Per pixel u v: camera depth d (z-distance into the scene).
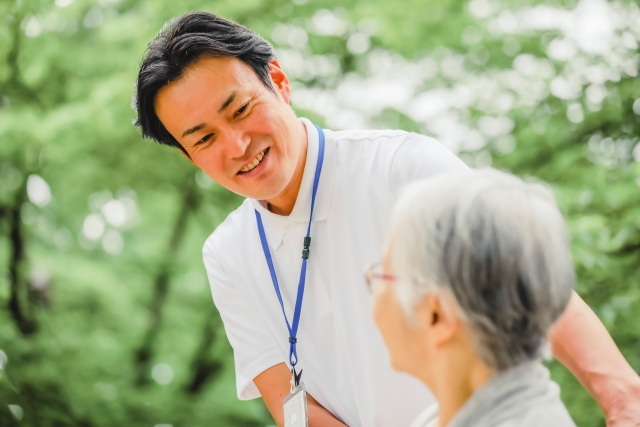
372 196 1.69
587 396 4.15
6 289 5.93
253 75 1.60
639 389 1.33
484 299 0.95
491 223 0.95
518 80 5.15
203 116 1.57
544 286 0.95
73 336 5.95
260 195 1.63
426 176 1.62
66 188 5.73
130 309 6.34
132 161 5.46
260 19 5.21
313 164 1.70
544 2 5.01
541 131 4.87
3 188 5.57
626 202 3.78
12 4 5.25
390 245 1.02
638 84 4.45
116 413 5.70
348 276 1.69
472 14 5.36
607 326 3.66
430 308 0.99
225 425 5.81
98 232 6.34
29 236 6.05
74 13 5.32
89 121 4.85
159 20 4.92
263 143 1.59
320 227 1.72
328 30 5.42
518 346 0.97
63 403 5.61
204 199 5.93
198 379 6.29
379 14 5.13
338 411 1.74
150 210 6.38
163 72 1.58
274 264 1.78
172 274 6.33
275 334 1.82
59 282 6.14
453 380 1.00
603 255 3.40
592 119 4.69
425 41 5.45
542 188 0.99
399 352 1.04
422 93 5.52
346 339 1.70
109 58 5.46
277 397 1.83
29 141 5.07
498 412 0.96
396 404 1.66
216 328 6.30
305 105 5.17
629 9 4.41
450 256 0.95
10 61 5.44
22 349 5.61
